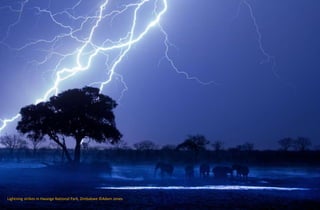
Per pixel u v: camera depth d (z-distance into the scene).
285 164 84.00
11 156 82.88
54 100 59.28
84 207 26.39
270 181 49.62
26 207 26.02
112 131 59.84
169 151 89.25
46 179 46.94
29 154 88.56
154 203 28.77
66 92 59.50
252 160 86.56
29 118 59.06
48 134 57.78
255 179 51.97
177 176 55.53
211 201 30.20
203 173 53.38
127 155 87.38
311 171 70.56
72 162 55.94
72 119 57.56
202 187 41.47
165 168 52.09
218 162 83.56
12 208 25.50
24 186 39.84
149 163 80.75
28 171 52.44
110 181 46.91
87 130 57.78
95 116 58.97
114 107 62.28
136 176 54.44
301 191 38.53
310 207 27.88
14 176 48.84
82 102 58.31
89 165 53.94
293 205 28.64
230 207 27.41
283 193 36.44
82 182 45.28
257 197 33.03
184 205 27.97
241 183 46.72
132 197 31.83
